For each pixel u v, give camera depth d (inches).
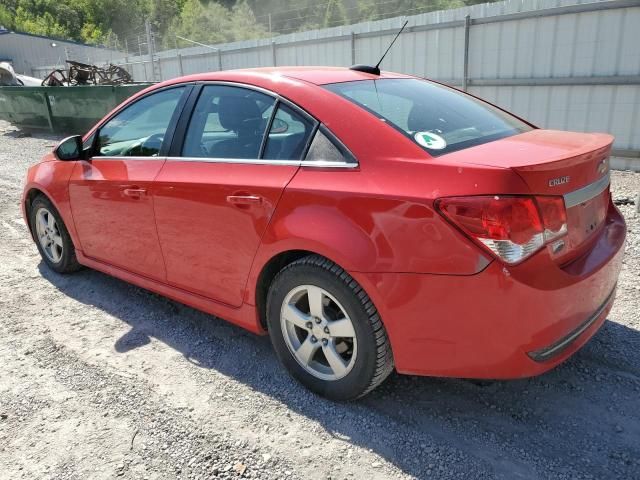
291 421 106.5
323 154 105.1
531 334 88.6
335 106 108.0
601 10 347.6
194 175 123.6
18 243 218.7
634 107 349.4
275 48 602.2
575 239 97.3
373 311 98.3
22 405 112.7
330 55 538.3
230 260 119.1
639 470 91.9
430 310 91.8
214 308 127.8
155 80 855.7
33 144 534.9
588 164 97.9
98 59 1633.9
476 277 86.8
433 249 89.4
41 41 1644.9
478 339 90.0
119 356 131.3
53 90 548.7
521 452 96.7
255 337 139.5
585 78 363.3
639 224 215.3
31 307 158.9
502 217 84.4
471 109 126.1
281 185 107.0
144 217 136.8
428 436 101.3
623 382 115.7
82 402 113.5
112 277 179.2
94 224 155.1
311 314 108.4
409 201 91.2
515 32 392.5
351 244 96.5
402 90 124.7
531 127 128.7
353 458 96.7
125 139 147.5
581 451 96.6
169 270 135.9
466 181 87.8
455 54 433.4
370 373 101.9
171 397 114.9
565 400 110.7
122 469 95.0
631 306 145.9
